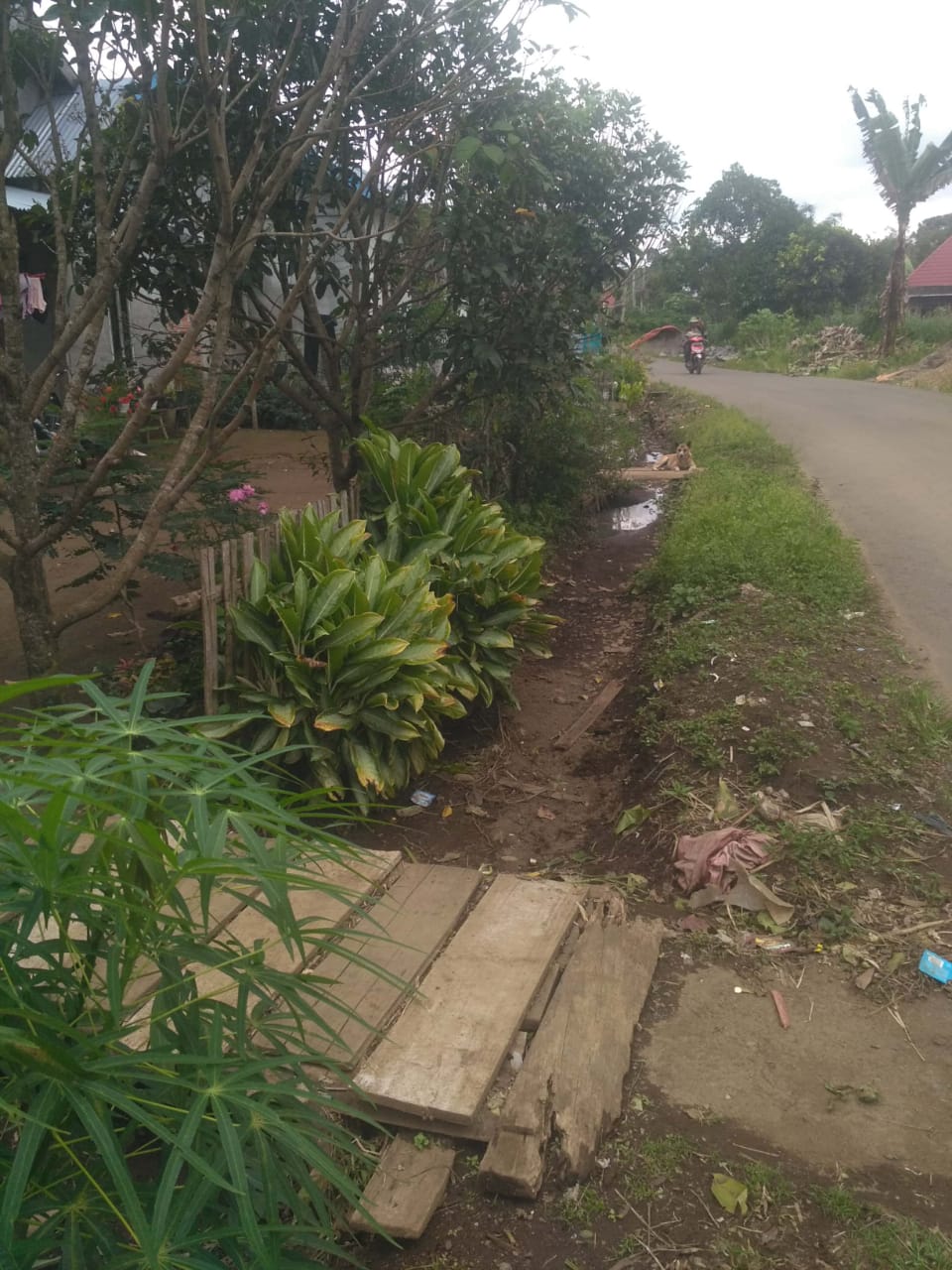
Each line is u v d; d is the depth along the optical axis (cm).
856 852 374
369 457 589
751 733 466
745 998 308
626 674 640
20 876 177
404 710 461
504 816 474
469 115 604
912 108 2855
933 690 512
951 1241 223
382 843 445
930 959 317
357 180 642
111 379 696
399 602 463
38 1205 168
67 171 557
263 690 457
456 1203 241
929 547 787
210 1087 167
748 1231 229
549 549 886
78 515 449
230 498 565
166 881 175
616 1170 246
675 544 805
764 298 4938
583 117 723
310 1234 186
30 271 1036
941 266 3822
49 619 461
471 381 715
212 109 413
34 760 173
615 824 450
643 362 3141
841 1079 274
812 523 815
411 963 317
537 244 626
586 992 304
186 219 606
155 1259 147
